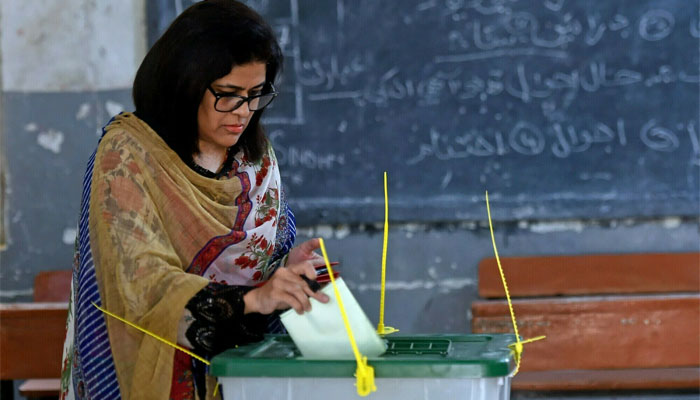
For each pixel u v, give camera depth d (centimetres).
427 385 142
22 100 413
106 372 173
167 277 165
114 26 413
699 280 403
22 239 414
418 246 430
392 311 430
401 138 425
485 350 155
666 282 404
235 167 192
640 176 425
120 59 414
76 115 413
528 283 405
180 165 180
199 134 184
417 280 429
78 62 413
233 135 181
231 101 175
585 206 424
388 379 142
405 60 424
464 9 422
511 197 425
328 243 429
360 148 426
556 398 367
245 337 171
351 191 427
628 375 358
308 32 424
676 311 344
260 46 174
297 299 152
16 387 418
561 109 424
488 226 427
